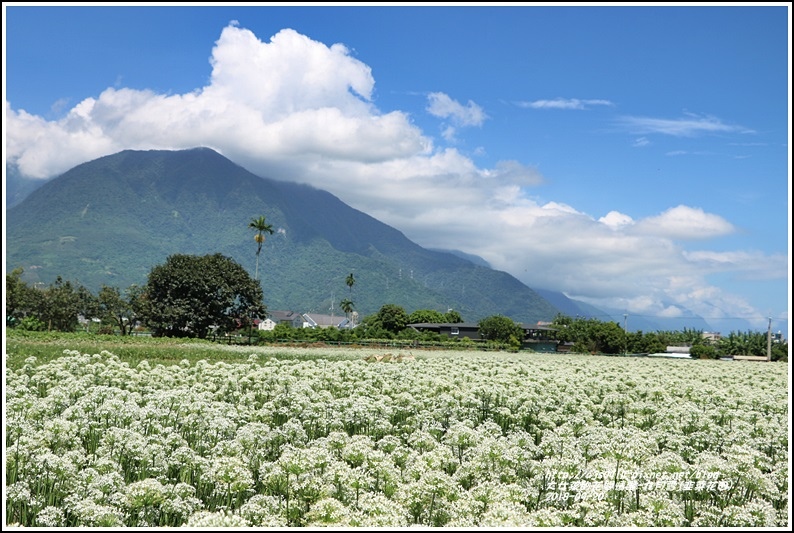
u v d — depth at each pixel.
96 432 13.98
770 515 10.20
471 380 25.02
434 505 10.50
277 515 9.73
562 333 122.69
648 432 15.41
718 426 16.09
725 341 99.81
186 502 10.10
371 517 9.43
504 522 9.43
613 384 24.23
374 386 23.55
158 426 13.99
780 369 38.12
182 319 84.81
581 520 10.11
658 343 100.38
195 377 23.62
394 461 12.39
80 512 9.43
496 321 122.69
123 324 97.81
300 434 14.48
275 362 28.08
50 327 93.38
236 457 11.39
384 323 140.38
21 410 14.73
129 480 11.79
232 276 88.12
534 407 19.09
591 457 13.23
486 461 12.26
